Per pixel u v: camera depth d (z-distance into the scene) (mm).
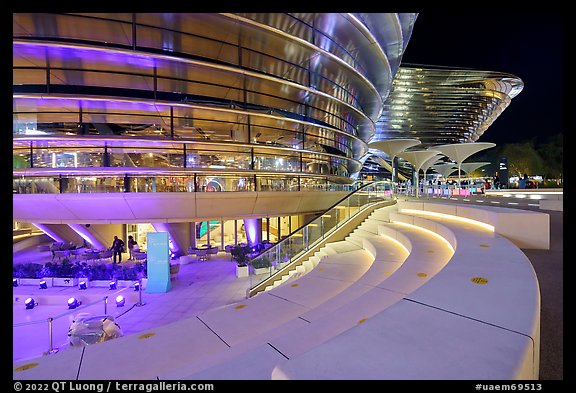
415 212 13125
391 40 24219
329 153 22016
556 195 22375
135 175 15234
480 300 2865
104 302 11805
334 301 5836
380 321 2467
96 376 3732
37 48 12086
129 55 12906
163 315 11055
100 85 14742
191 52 15805
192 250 19703
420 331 2285
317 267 9312
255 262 14703
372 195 17141
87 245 23453
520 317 2494
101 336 7539
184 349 4480
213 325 5395
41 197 14453
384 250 9609
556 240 7043
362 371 1781
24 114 14141
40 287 13828
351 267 9305
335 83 21938
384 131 79938
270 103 18562
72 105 14023
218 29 14492
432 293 3064
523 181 44531
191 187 16031
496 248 5133
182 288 14055
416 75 68875
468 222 9109
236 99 17344
